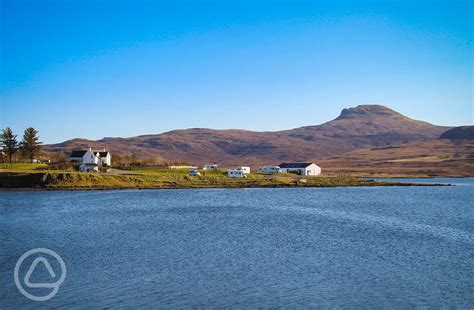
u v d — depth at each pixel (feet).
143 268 163.43
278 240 219.82
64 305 126.82
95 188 560.61
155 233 239.30
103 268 163.02
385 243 213.46
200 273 157.48
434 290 140.36
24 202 405.80
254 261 174.91
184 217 310.04
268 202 434.30
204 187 626.23
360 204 421.59
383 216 324.39
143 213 333.01
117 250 193.47
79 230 248.52
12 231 244.01
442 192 605.31
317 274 156.97
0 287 141.08
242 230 251.39
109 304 127.75
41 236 228.02
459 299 132.57
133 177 621.72
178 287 142.20
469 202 449.06
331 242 215.31
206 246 203.21
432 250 197.16
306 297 133.80
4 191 525.34
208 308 125.49
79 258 177.78
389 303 129.29
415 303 129.29
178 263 170.91
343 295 135.54
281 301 130.62
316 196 517.55
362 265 169.68
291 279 151.02
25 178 558.97
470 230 256.73
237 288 141.49
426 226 272.72
